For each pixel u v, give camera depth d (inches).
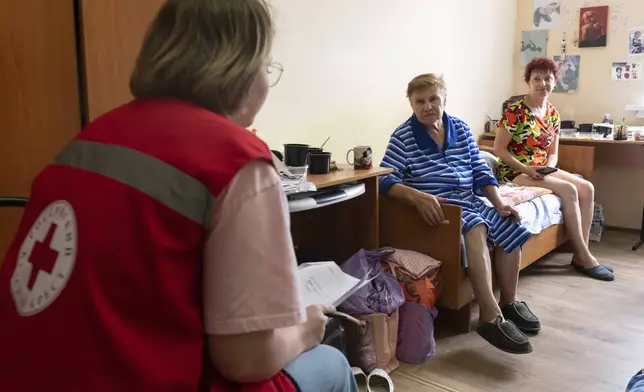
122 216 27.6
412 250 93.4
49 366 26.8
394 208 94.6
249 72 32.6
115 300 27.2
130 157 28.8
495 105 168.7
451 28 142.8
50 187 30.3
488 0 157.4
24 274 28.8
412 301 85.0
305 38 101.7
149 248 27.4
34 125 58.8
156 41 32.4
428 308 84.1
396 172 96.4
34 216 30.1
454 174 96.9
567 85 165.2
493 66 164.2
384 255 87.4
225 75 31.7
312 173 85.2
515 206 108.6
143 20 64.6
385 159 98.3
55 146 60.4
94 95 61.3
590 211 128.5
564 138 148.5
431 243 91.4
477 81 157.4
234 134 30.1
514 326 86.8
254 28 32.7
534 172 128.0
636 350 88.0
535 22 168.6
